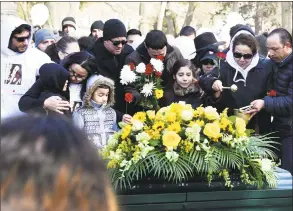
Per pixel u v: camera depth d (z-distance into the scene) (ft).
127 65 13.30
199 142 9.58
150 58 13.94
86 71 12.98
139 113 9.95
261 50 15.60
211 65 14.47
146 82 13.15
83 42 15.05
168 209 9.32
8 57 13.85
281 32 13.78
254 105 13.47
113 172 9.32
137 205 9.22
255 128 13.94
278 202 9.68
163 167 9.18
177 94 13.70
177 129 9.56
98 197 2.11
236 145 9.68
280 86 13.73
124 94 13.71
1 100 13.73
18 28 13.80
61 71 12.85
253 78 13.87
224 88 13.65
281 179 9.84
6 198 2.02
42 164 2.07
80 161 2.12
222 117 10.00
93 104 12.62
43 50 15.10
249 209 9.60
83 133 2.23
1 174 2.04
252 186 9.59
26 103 12.70
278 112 13.53
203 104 13.84
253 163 9.64
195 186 9.41
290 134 13.94
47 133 2.15
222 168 9.45
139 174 9.25
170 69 13.91
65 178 2.07
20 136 2.12
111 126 12.62
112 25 14.14
